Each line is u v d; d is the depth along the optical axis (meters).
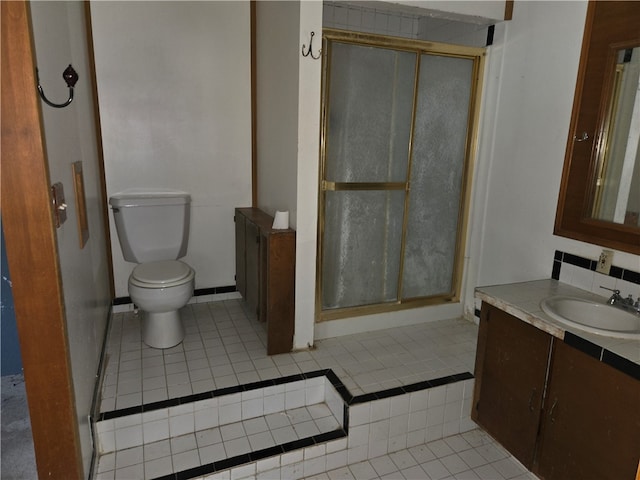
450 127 2.86
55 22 1.69
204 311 3.16
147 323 2.61
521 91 2.53
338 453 2.14
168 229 2.91
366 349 2.67
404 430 2.27
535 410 1.90
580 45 2.17
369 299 2.94
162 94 2.89
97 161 2.78
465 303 3.11
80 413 1.69
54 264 1.39
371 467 2.16
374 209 2.79
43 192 1.33
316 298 2.75
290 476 2.06
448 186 2.96
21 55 1.23
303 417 2.29
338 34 2.43
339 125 2.58
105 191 2.88
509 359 2.02
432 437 2.35
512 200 2.63
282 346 2.58
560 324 1.76
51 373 1.47
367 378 2.35
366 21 3.27
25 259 1.36
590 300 2.04
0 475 1.77
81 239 1.95
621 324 1.91
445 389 2.31
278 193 2.73
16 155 1.29
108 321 2.83
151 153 2.95
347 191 2.69
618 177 2.03
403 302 3.02
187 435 2.14
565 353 1.74
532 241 2.50
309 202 2.45
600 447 1.62
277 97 2.63
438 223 3.00
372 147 2.69
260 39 2.89
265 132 2.91
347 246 2.78
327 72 2.46
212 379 2.31
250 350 2.62
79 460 1.59
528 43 2.46
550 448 1.83
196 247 3.21
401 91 2.68
